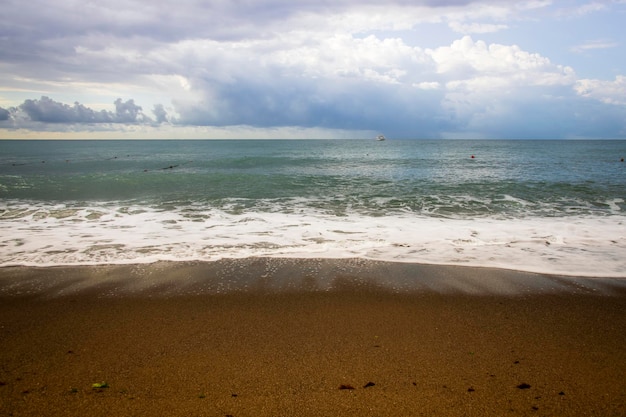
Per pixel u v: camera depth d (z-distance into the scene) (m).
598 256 7.45
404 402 3.25
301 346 4.19
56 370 3.71
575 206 12.70
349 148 75.44
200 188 16.83
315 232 9.20
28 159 39.62
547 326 4.71
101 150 66.94
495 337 4.42
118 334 4.46
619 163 31.69
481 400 3.28
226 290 5.80
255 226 9.84
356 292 5.75
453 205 12.80
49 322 4.75
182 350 4.10
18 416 3.03
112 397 3.30
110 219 10.68
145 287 5.91
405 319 4.88
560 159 37.75
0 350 4.09
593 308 5.23
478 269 6.75
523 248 7.97
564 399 3.31
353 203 13.17
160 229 9.52
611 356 4.03
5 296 5.55
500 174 22.34
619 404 3.25
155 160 36.81
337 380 3.56
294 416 3.07
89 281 6.13
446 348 4.17
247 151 60.91
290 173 23.16
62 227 9.70
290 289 5.85
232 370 3.72
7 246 7.95
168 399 3.28
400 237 8.76
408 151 60.97
